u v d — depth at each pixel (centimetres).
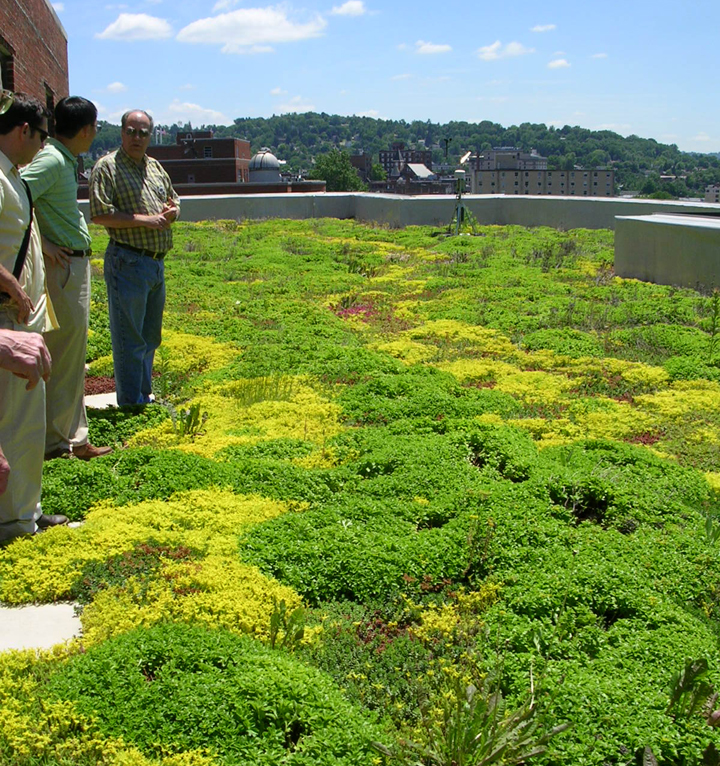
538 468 702
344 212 3091
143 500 630
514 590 512
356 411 880
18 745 361
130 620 457
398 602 513
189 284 1653
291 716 383
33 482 557
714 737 384
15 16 1577
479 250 2159
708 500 675
